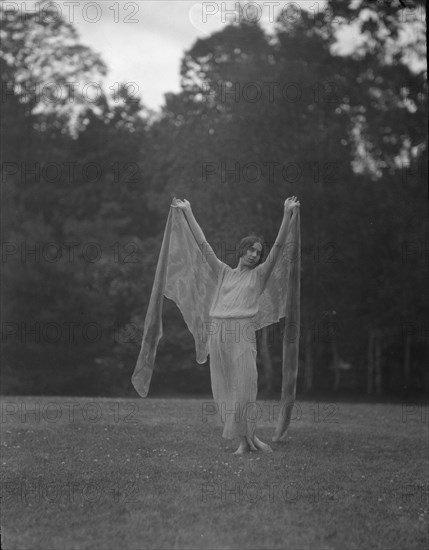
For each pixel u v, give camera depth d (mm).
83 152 42875
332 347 40594
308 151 36406
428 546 7539
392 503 8977
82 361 35844
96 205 41906
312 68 36812
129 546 7289
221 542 7414
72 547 7250
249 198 36031
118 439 12344
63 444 11914
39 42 41312
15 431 13000
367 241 37656
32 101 41688
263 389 38625
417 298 37156
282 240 11641
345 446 12406
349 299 38000
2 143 41000
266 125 36250
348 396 37812
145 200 42688
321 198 36438
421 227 36688
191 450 11570
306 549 7297
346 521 8188
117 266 38219
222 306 11430
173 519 8102
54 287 35625
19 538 7492
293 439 12867
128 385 36812
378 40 32562
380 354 40969
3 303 35531
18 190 40188
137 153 43438
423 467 11031
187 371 38562
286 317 12000
